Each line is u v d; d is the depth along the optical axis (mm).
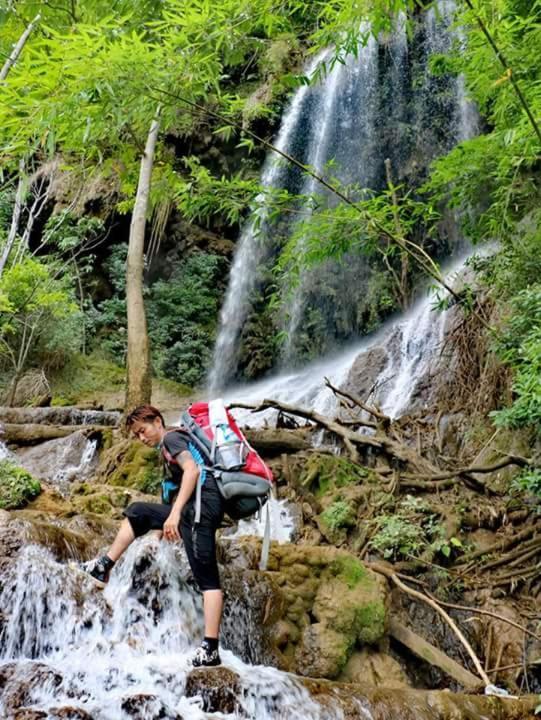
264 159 17016
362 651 4613
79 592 3719
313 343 16031
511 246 6914
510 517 6207
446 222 14469
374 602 4691
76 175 12977
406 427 8320
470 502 6371
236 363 16453
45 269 11508
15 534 3758
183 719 2939
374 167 16922
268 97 16656
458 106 16078
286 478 6621
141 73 4625
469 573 5707
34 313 12758
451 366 9312
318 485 6613
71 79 4680
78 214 14648
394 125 16906
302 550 4871
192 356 15844
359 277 15727
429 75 16594
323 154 17406
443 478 6539
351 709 3426
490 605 5426
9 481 4852
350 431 7254
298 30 7027
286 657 4355
